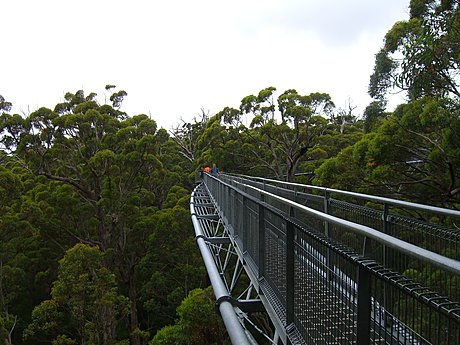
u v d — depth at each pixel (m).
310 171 29.91
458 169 11.99
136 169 30.42
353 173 14.90
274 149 33.62
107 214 29.92
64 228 28.39
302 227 2.88
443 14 9.44
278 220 3.87
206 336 16.89
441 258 1.38
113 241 28.73
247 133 33.31
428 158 11.80
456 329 1.42
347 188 15.23
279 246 3.82
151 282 26.11
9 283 24.33
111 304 18.62
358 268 1.96
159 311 25.86
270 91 32.91
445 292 3.02
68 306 19.72
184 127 55.97
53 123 29.42
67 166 30.95
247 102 33.69
